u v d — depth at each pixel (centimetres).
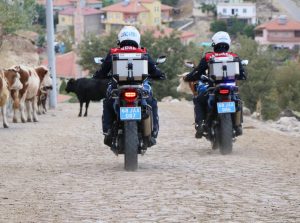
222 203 1051
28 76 2662
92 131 2239
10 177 1327
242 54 8369
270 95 7912
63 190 1177
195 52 8531
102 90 3086
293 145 1792
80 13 17212
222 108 1586
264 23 19688
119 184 1220
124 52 1388
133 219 960
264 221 938
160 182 1235
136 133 1377
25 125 2548
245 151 1667
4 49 4456
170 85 7344
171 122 2536
